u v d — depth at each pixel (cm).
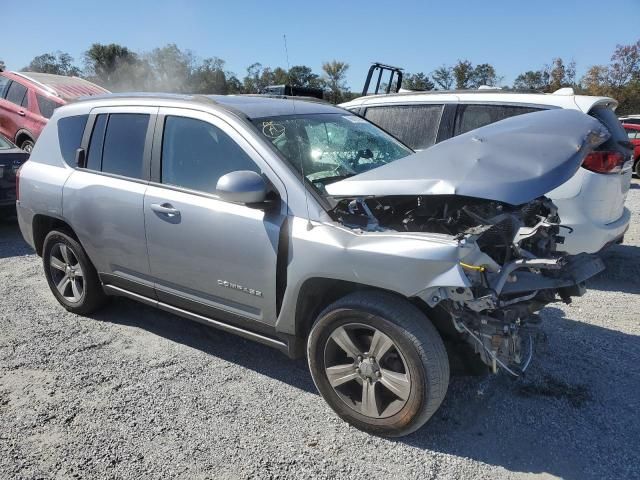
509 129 338
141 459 283
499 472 272
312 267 296
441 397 277
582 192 491
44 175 445
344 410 306
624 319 461
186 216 348
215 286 346
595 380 356
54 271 470
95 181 404
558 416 317
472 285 263
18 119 1085
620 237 544
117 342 416
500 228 306
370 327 286
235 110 350
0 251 678
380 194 288
